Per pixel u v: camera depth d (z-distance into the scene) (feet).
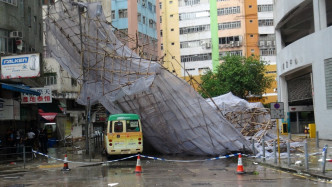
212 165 53.11
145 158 67.82
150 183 37.01
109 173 46.39
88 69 77.05
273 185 33.99
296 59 107.86
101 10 77.77
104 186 36.04
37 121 97.04
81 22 78.23
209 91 193.36
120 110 76.95
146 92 70.54
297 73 118.73
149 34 196.44
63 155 75.05
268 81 196.85
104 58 74.28
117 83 74.38
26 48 85.30
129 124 66.74
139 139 66.39
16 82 75.36
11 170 52.49
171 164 55.88
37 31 95.86
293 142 76.33
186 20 251.80
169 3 256.52
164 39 255.29
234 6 242.37
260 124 83.61
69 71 82.58
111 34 78.18
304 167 44.34
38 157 71.61
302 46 103.30
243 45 239.09
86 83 77.25
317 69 94.68
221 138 66.90
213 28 245.24
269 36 240.53
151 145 78.95
